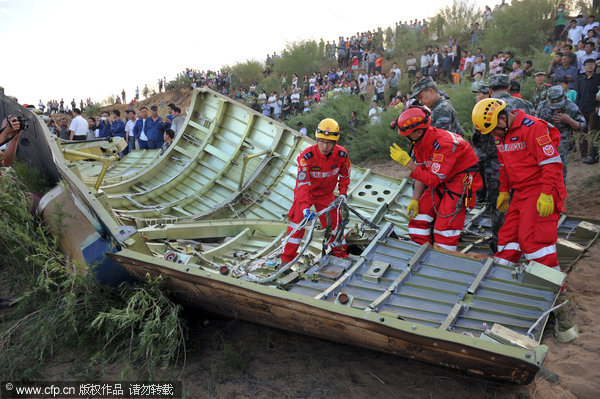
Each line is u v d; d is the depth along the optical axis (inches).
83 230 163.5
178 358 140.4
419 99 193.9
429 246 152.3
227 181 311.3
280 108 806.5
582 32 559.5
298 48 1075.9
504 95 196.9
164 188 313.1
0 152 213.0
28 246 157.4
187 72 1371.8
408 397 120.0
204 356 142.4
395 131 498.0
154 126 492.1
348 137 596.4
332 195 184.9
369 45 997.8
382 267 146.5
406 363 134.7
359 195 265.9
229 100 337.4
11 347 137.9
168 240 225.8
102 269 146.6
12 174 209.6
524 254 166.1
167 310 141.4
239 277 156.4
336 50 1091.9
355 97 665.0
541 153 140.4
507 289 129.3
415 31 967.0
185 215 280.7
